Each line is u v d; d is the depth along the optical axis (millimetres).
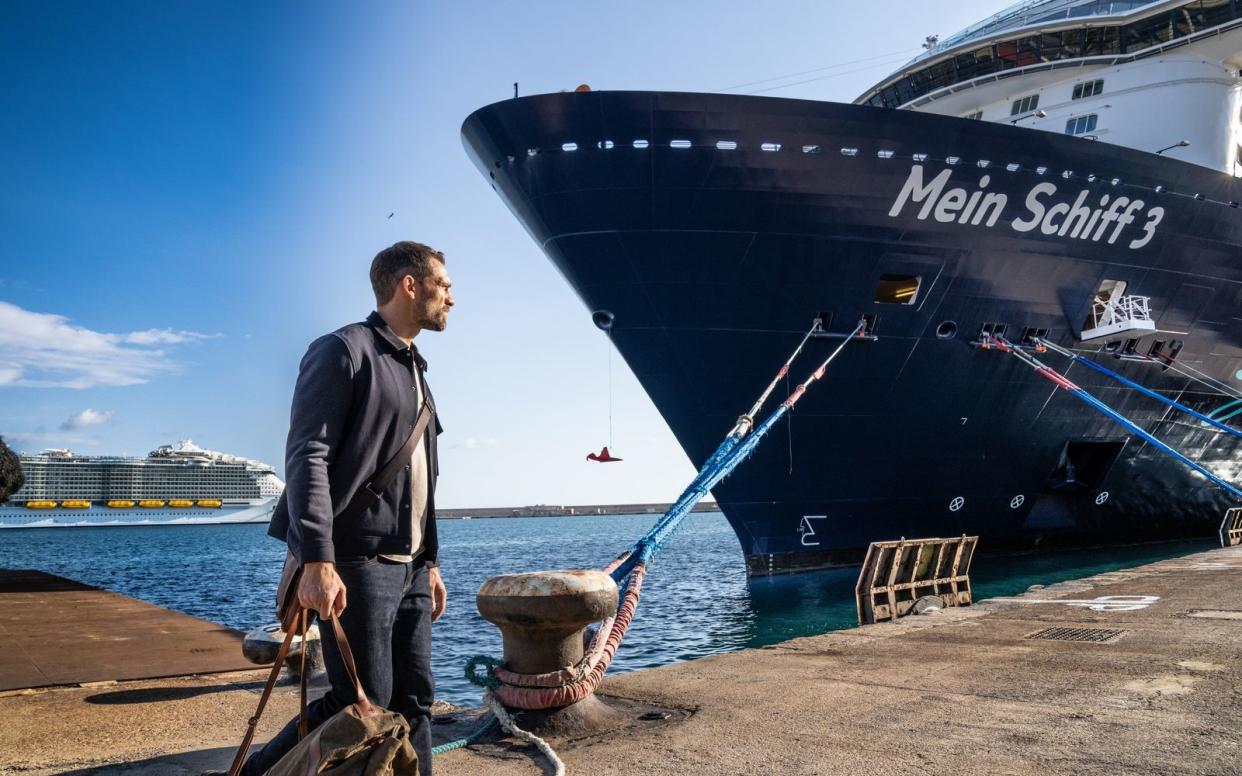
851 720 4121
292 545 2566
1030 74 22078
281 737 2756
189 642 7852
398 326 2926
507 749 3992
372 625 2693
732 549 41375
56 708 5180
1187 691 4418
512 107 14305
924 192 15000
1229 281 19219
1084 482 20766
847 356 16000
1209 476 18406
